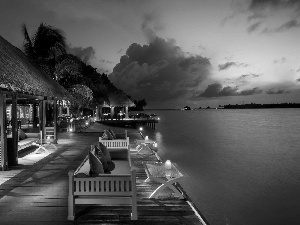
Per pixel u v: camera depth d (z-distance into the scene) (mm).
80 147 13211
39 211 5332
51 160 10094
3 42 12203
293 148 26656
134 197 4953
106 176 5023
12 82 8297
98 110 42844
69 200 4914
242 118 98812
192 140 32625
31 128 20500
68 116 26844
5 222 4852
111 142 10039
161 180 6168
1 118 8492
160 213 5250
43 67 24375
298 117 103562
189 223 4844
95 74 43969
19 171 8438
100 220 4922
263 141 32125
